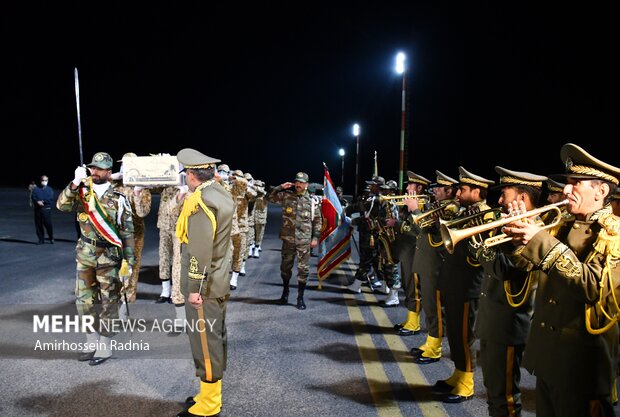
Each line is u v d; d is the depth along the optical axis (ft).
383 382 14.34
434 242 15.66
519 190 10.84
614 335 7.98
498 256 10.41
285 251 22.95
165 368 14.84
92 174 15.57
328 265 26.43
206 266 11.62
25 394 12.89
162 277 22.15
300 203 22.88
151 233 48.52
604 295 7.18
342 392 13.61
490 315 11.02
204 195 11.89
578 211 7.91
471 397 13.42
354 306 23.07
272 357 16.11
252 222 36.24
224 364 12.32
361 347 17.28
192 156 12.31
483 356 11.30
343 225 26.55
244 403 12.80
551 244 7.39
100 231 15.10
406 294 19.12
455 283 13.19
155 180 19.01
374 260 26.96
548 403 8.42
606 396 7.77
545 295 8.31
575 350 7.75
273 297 24.50
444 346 17.70
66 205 15.53
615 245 7.35
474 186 13.47
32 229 48.47
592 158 7.78
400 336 18.62
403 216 23.67
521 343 10.66
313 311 22.02
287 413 12.32
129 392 13.20
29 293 22.67
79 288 15.37
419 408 12.76
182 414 11.92
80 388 13.35
